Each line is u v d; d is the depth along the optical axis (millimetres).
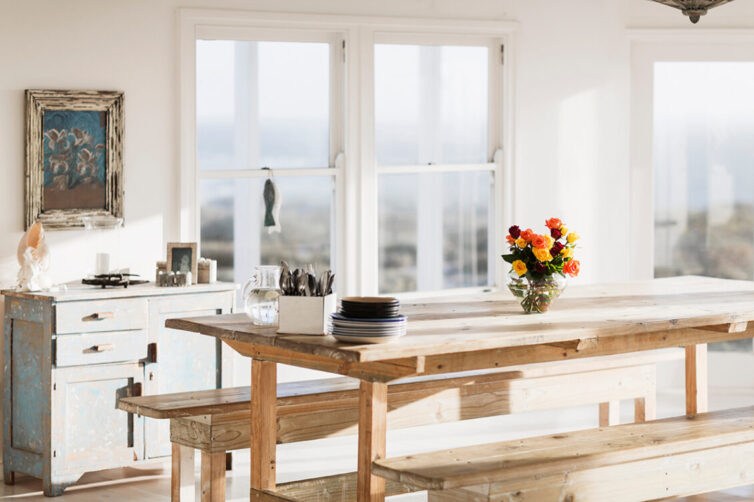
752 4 7551
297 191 6703
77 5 5848
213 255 6469
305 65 6684
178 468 4531
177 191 6223
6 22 5645
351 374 3908
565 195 7480
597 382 5367
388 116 6953
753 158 7715
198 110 6352
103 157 5949
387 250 7027
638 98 7637
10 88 5676
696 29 7527
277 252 6676
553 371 5191
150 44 6090
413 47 7008
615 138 7598
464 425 6695
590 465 4027
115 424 5512
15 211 5723
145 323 5570
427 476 3672
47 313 5309
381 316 3719
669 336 4617
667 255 7762
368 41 6754
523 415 6980
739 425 4609
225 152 6461
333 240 6840
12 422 5562
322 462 5906
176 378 5695
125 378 5535
